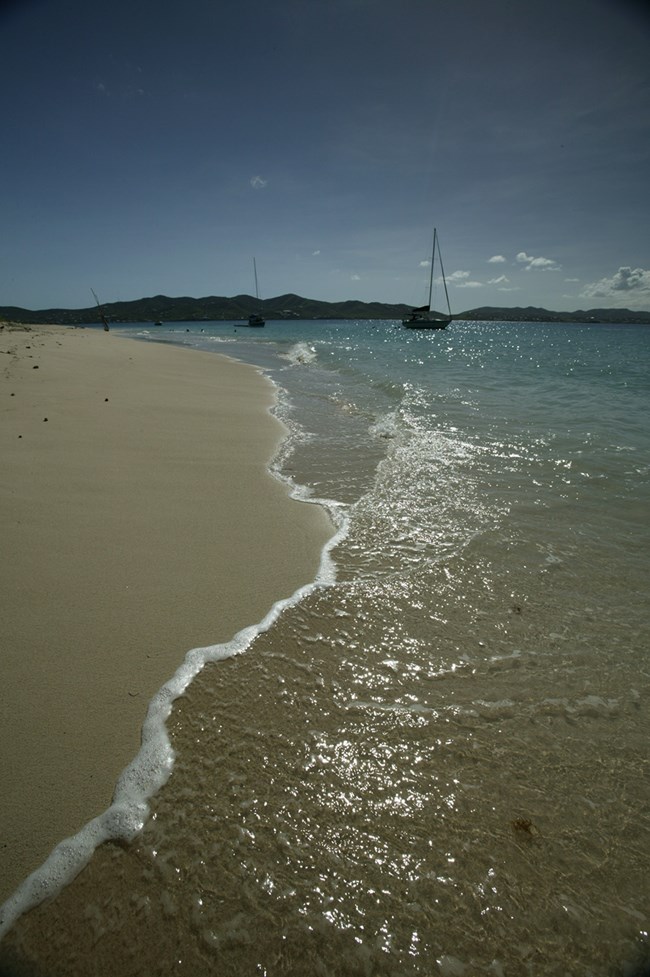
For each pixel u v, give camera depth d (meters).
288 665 2.76
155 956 1.57
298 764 2.19
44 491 4.79
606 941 1.61
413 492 5.22
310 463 6.21
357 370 16.27
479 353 25.14
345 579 3.61
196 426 7.70
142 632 2.97
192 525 4.36
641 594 3.45
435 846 1.88
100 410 8.05
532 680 2.70
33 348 14.78
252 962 1.55
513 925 1.66
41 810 1.98
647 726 2.42
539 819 1.99
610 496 5.06
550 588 3.52
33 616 3.05
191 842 1.88
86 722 2.36
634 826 1.96
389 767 2.19
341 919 1.66
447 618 3.19
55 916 1.67
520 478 5.57
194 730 2.34
